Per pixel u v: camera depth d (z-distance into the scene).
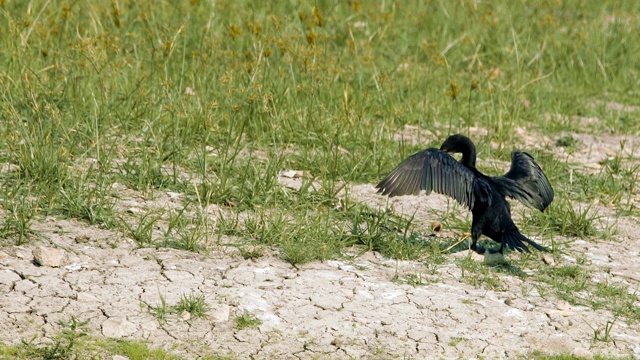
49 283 10.09
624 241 12.92
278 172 13.93
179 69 17.44
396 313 10.13
